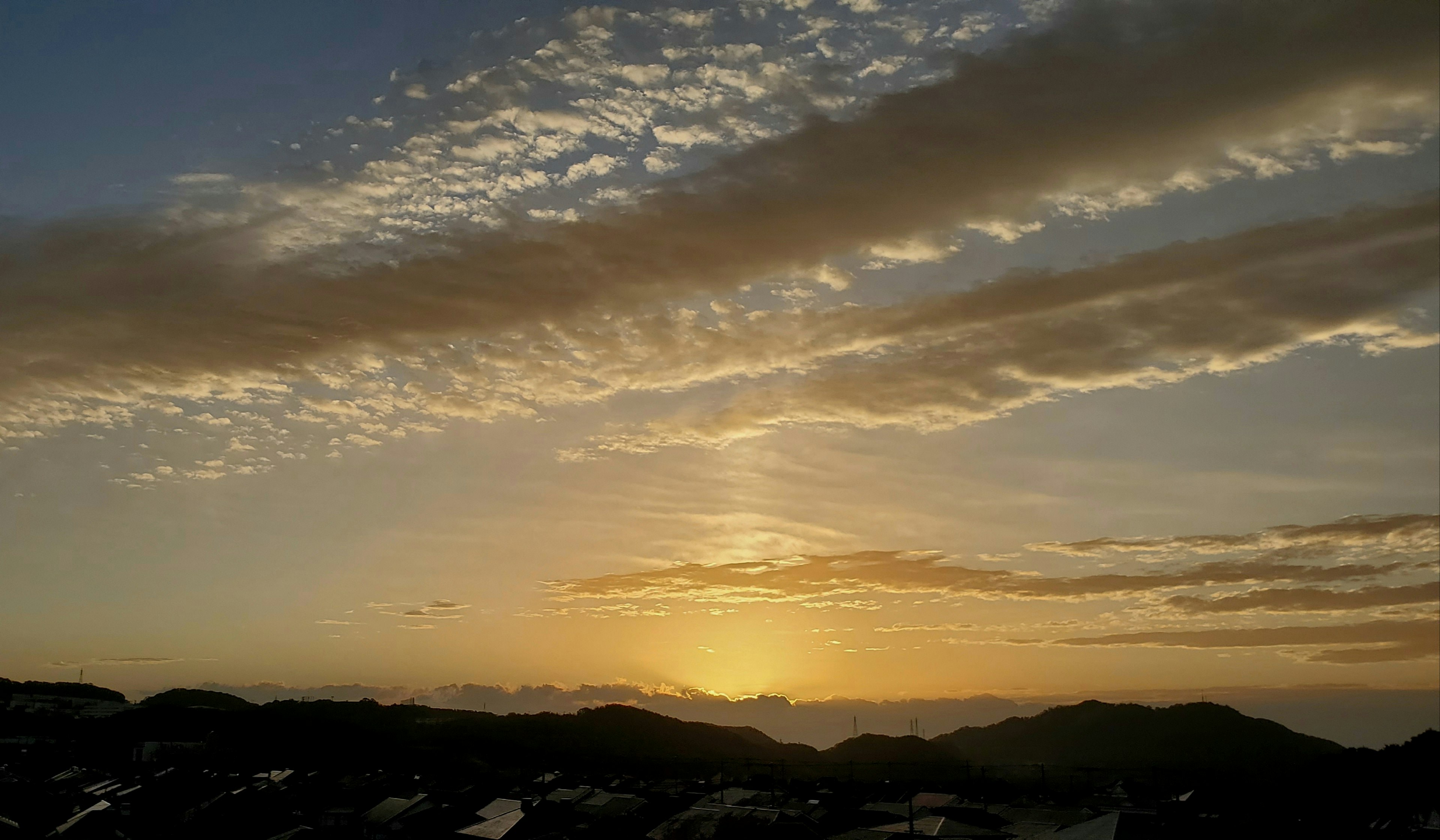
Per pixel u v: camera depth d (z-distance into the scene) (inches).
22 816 3316.9
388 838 3646.7
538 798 4431.6
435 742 7426.2
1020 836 2856.8
